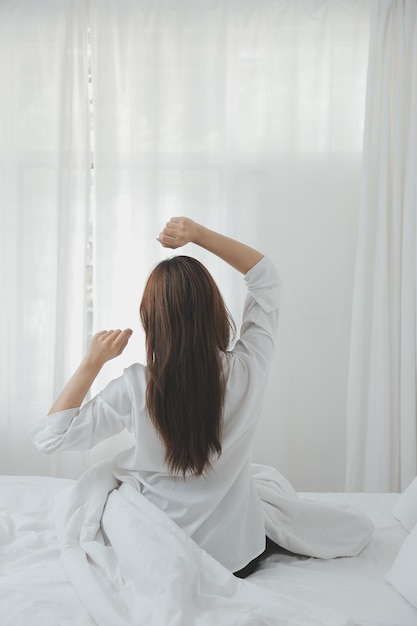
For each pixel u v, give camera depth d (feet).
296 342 10.11
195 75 9.98
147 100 9.99
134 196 10.06
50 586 4.54
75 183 10.12
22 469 10.36
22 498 6.26
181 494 5.05
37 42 10.12
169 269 4.85
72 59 9.87
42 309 10.30
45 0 10.06
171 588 4.15
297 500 5.75
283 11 9.89
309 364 10.13
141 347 10.14
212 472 5.06
